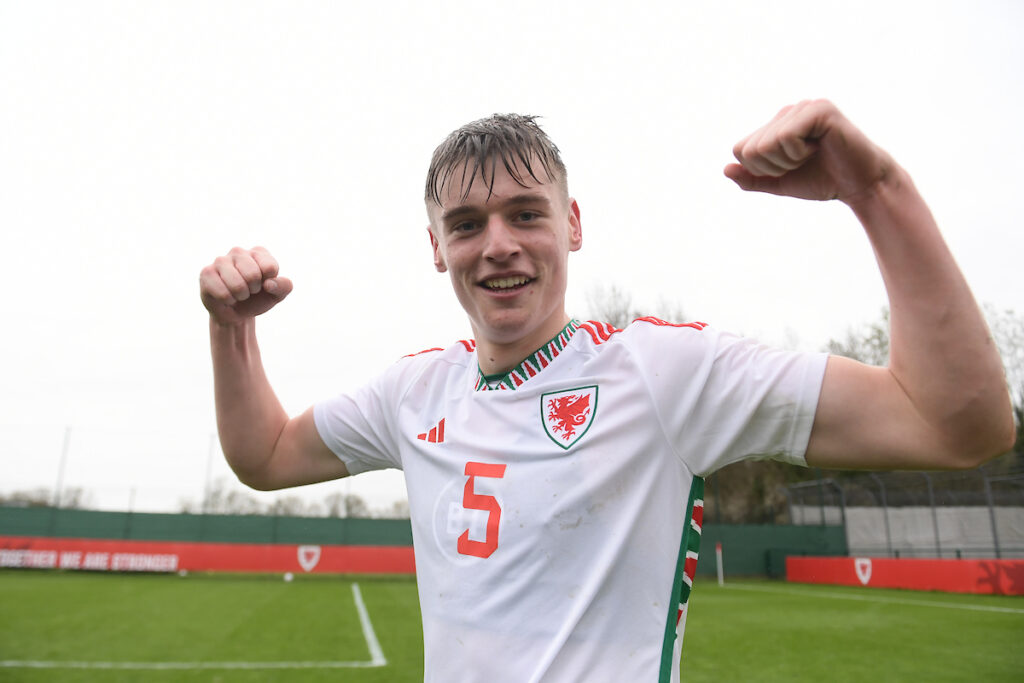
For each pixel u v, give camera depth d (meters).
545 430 1.32
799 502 27.50
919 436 1.05
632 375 1.28
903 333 1.04
